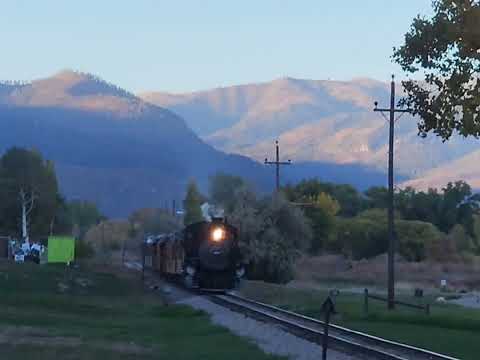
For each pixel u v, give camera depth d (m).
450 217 150.25
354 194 158.75
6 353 24.44
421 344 28.19
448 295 67.25
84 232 176.50
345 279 87.25
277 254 75.19
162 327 35.84
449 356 24.98
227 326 35.00
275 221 76.56
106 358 23.95
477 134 23.59
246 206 77.44
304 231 77.56
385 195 159.88
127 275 74.94
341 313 40.06
